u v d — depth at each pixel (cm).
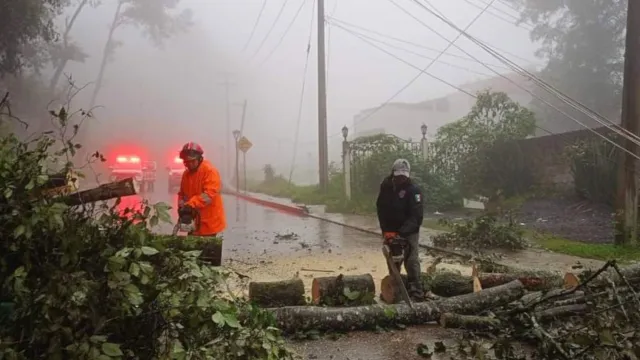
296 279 579
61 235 312
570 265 801
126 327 322
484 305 540
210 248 434
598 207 1259
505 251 941
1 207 312
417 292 593
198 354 321
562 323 480
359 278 588
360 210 1761
